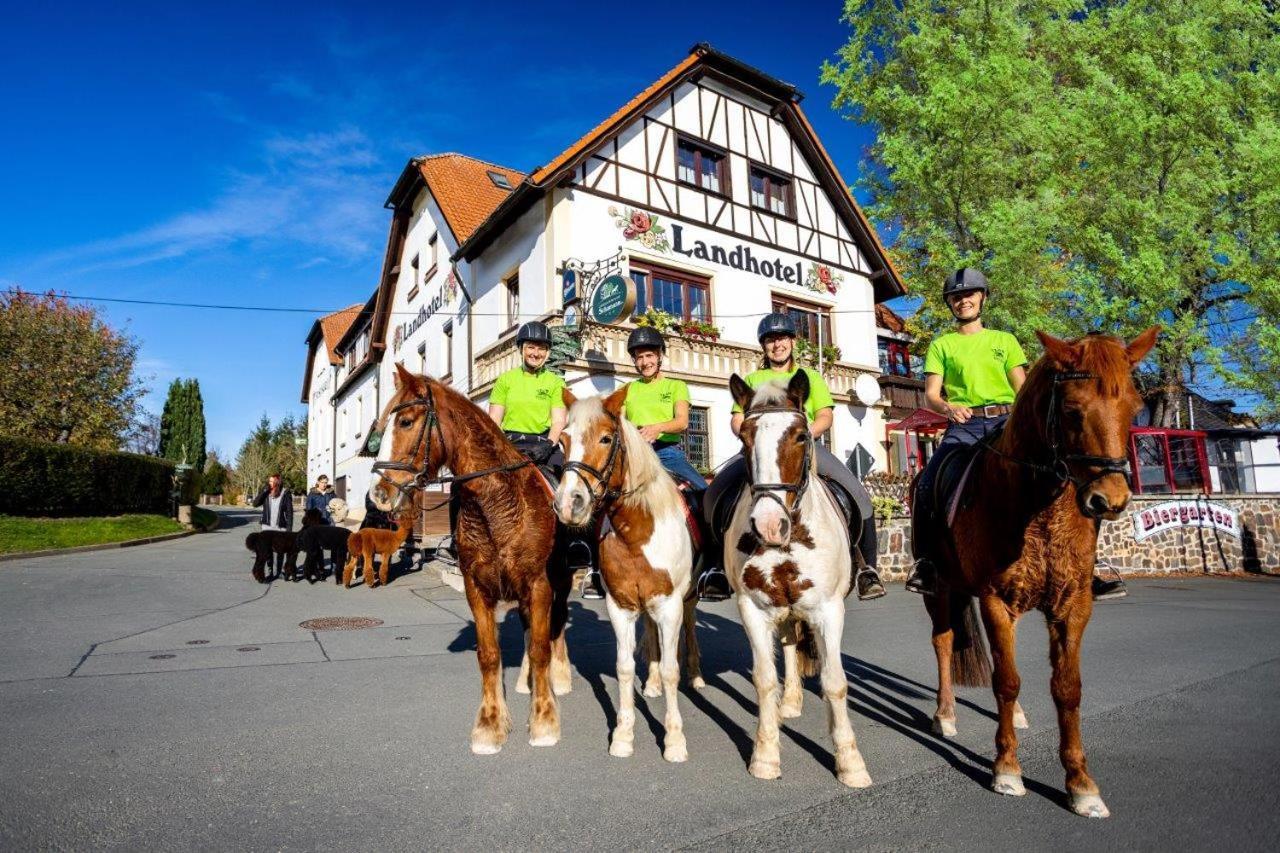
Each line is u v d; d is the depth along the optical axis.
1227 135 15.45
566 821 3.26
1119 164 15.96
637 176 16.48
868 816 3.27
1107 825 3.14
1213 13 16.36
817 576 3.65
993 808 3.34
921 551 4.56
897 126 18.59
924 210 18.75
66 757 4.03
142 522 19.48
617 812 3.35
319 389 37.22
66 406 23.53
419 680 5.83
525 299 16.31
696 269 17.05
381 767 3.93
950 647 4.47
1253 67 16.64
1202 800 3.39
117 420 24.80
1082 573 3.30
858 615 9.12
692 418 15.98
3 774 3.78
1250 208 15.16
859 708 5.04
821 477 4.54
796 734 4.48
